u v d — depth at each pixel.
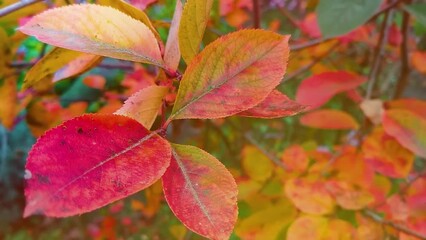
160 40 0.27
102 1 0.27
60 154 0.20
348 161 0.53
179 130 0.83
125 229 1.17
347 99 0.80
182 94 0.23
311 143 0.67
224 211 0.21
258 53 0.23
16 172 1.13
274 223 0.53
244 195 0.57
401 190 0.54
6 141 1.06
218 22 0.73
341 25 0.44
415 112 0.53
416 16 0.57
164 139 0.21
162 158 0.21
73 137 0.20
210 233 0.21
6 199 1.18
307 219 0.45
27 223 1.24
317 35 0.72
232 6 0.69
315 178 0.52
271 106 0.26
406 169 0.52
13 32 0.49
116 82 0.70
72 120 0.20
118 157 0.20
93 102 0.69
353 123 0.58
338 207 0.47
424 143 0.47
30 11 0.41
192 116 0.23
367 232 0.46
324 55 0.72
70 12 0.24
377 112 0.50
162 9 0.60
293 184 0.47
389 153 0.52
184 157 0.23
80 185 0.19
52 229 1.24
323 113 0.57
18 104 0.60
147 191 0.76
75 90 0.67
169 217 1.17
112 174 0.20
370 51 0.85
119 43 0.24
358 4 0.45
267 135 1.03
